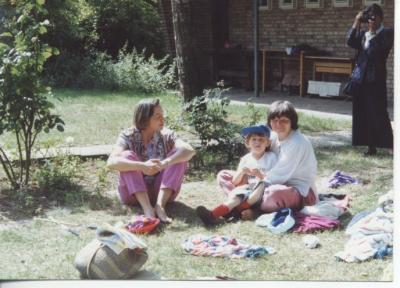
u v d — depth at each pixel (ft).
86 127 36.73
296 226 19.07
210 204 22.07
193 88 34.17
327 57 49.57
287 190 19.95
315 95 51.49
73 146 31.04
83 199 22.45
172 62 63.46
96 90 56.39
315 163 20.72
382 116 28.58
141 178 20.74
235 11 60.08
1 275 15.87
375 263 16.40
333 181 24.38
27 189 23.16
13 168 25.80
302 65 50.96
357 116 29.07
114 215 20.94
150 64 61.11
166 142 21.44
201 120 28.40
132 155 20.71
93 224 19.92
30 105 23.15
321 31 52.06
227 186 21.47
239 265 16.49
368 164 27.53
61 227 19.58
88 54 64.95
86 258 15.46
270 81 56.80
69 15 63.36
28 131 23.52
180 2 33.86
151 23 68.90
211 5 61.31
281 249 17.60
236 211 20.22
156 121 21.20
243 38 59.57
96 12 67.00
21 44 22.99
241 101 49.14
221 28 62.13
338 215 19.88
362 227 17.99
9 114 23.08
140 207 21.57
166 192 20.74
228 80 60.29
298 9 53.83
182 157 20.80
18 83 22.86
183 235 18.84
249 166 21.03
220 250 17.12
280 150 20.72
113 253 15.37
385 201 19.13
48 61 61.00
